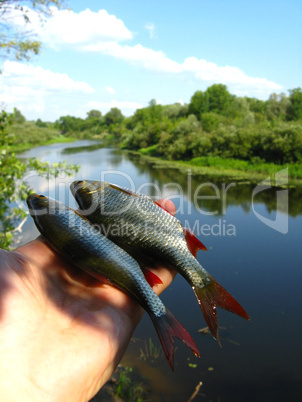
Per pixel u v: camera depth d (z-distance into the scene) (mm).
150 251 238
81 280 218
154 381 485
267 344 553
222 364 516
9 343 152
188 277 226
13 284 174
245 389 471
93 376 162
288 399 450
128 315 200
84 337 170
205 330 581
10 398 137
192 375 497
